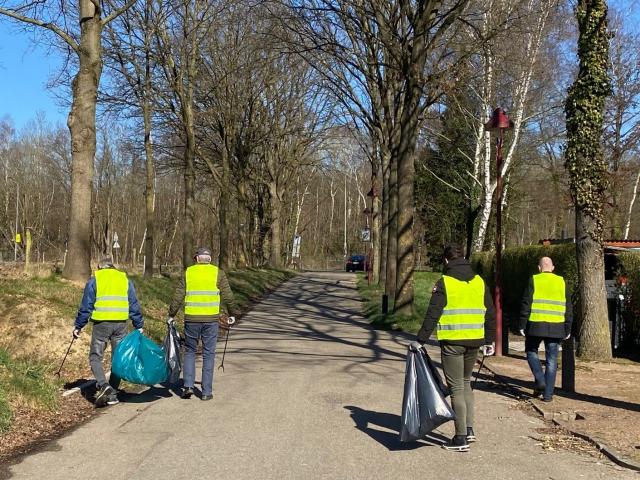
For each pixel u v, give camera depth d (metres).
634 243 20.27
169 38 24.38
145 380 8.07
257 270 40.59
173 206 67.75
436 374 6.32
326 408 8.15
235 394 9.00
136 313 8.59
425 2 17.94
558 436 6.91
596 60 11.89
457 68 19.14
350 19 21.62
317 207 90.06
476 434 7.00
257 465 5.75
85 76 14.70
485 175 32.06
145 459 5.92
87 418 7.54
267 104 38.19
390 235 24.44
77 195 14.90
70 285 13.98
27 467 5.67
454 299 6.29
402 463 5.88
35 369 8.46
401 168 19.22
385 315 19.62
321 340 15.64
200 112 29.58
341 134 42.59
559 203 34.88
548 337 8.58
